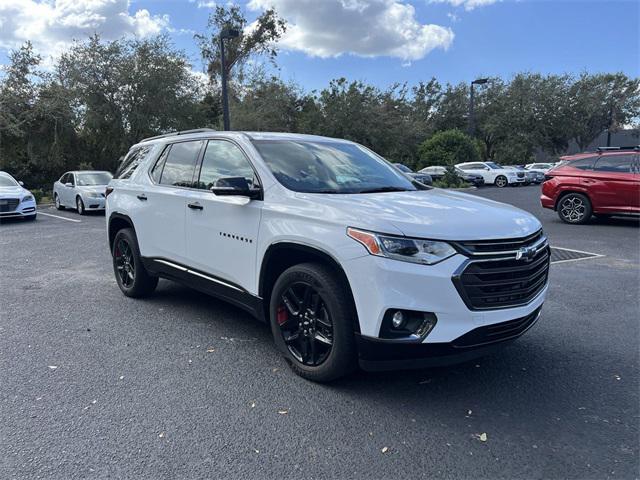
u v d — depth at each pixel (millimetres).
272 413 3277
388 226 3162
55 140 27281
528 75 51000
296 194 3814
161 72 28531
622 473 2658
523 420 3199
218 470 2689
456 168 31766
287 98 37938
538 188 28891
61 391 3568
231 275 4312
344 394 3539
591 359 4145
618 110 50656
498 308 3260
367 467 2721
